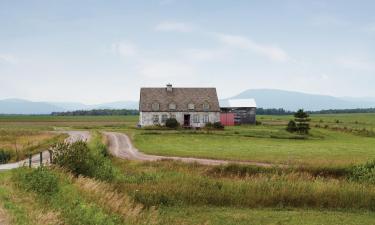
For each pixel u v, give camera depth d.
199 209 28.72
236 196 30.25
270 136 77.06
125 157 49.69
